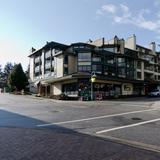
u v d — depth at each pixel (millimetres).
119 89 50000
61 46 56938
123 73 54906
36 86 62969
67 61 51500
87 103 30312
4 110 20688
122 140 9617
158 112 19641
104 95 45312
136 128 12398
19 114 17797
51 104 27922
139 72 61406
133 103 30016
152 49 72688
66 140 9164
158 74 72938
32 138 9336
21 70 66062
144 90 59469
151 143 9195
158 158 7168
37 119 15156
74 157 6934
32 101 34562
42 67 62094
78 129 11898
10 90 70562
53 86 52156
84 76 41906
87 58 48500
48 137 9625
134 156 7270
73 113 18500
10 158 6684
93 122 14188
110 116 16938
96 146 8352
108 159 6844
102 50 50688
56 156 6980
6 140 8875
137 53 63281
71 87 45531
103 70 50094
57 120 14797
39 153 7242
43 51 61938
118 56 54219
